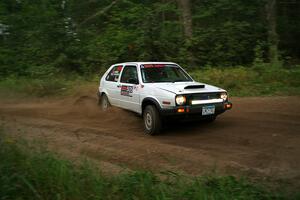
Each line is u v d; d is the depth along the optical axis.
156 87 7.78
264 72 14.32
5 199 4.16
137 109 8.41
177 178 4.79
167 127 8.48
